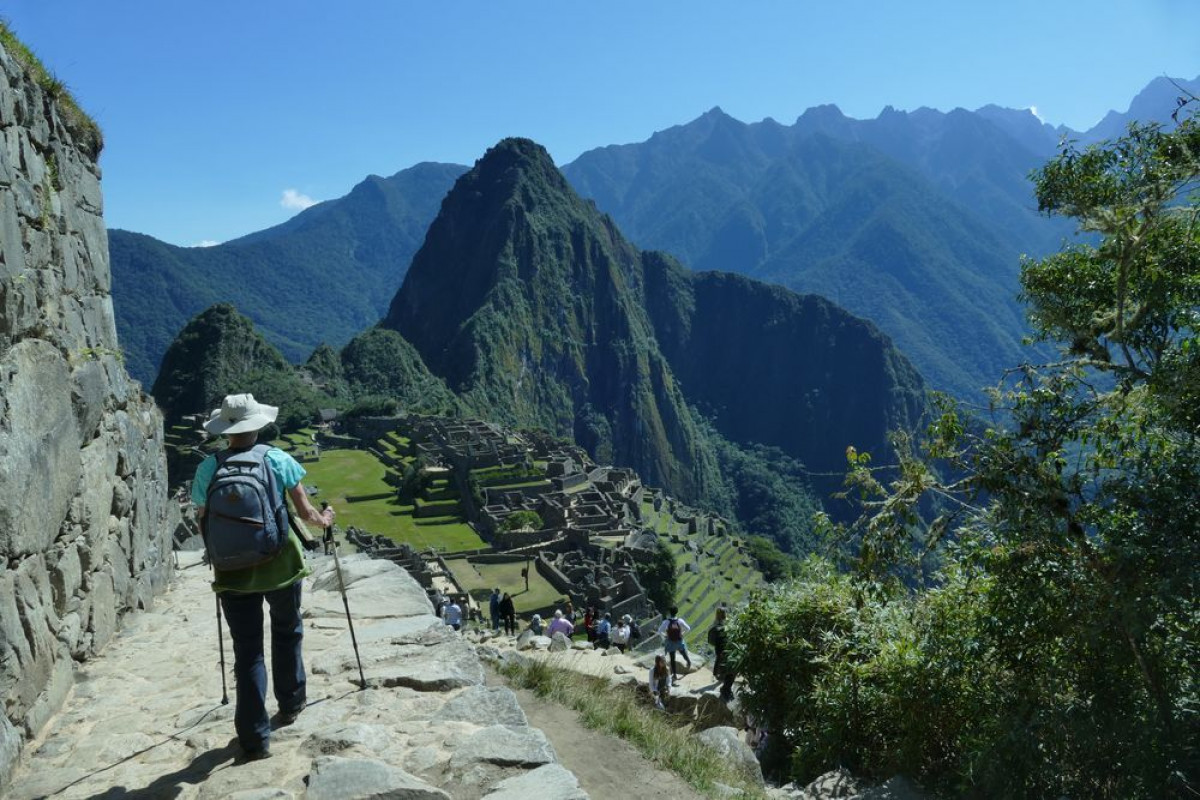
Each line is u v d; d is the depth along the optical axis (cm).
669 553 7506
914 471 989
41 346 615
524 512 8206
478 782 454
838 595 1204
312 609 792
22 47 685
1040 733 870
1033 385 956
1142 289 925
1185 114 902
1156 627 834
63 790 449
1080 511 910
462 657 636
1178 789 801
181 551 1234
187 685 615
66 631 616
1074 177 1018
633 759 664
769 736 1194
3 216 559
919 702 977
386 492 9769
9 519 512
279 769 461
